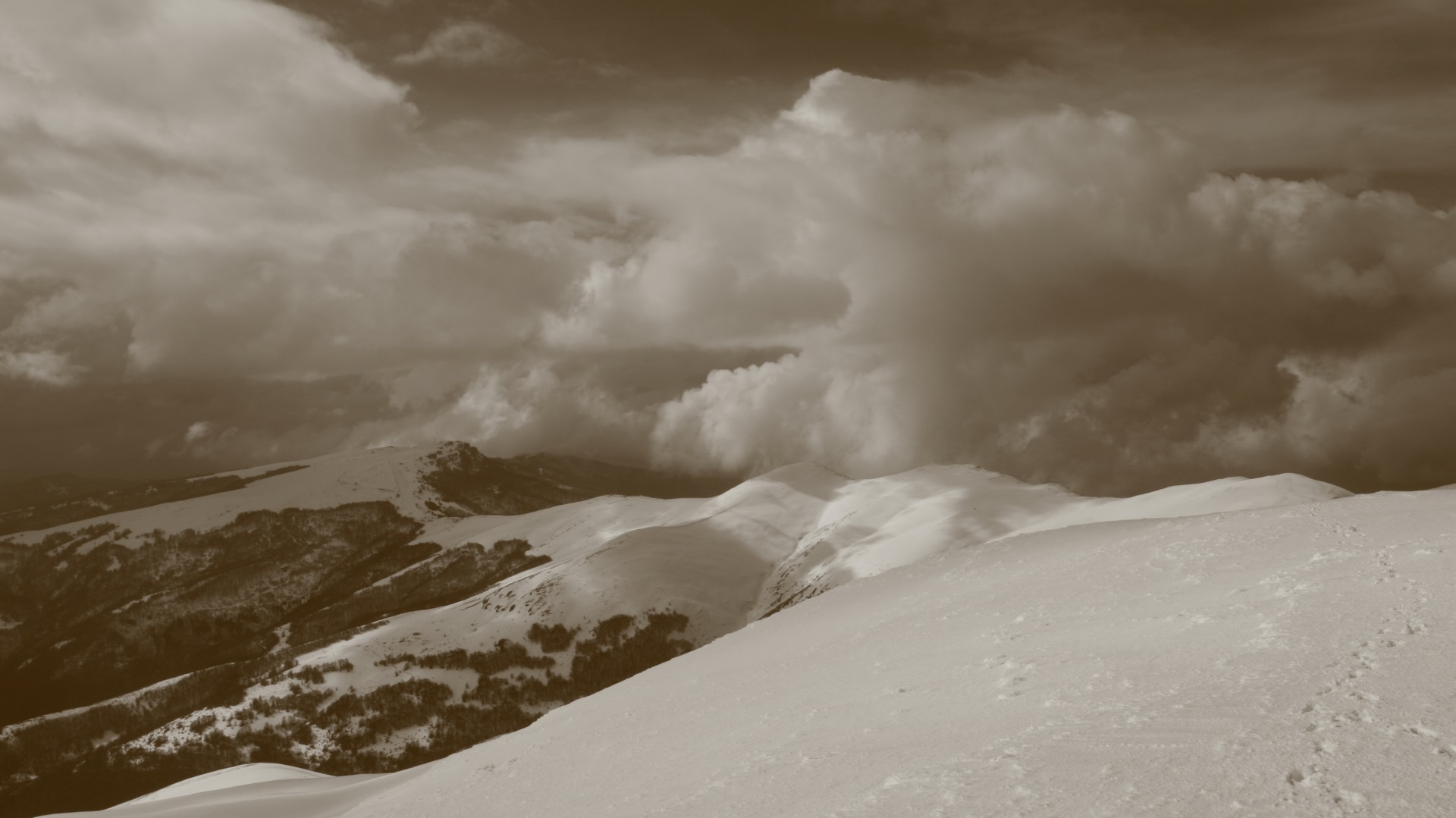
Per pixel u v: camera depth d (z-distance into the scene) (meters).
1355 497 43.34
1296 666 18.70
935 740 20.22
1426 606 21.14
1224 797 13.46
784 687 33.94
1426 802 12.27
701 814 20.19
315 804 65.94
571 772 32.91
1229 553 35.12
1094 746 16.66
